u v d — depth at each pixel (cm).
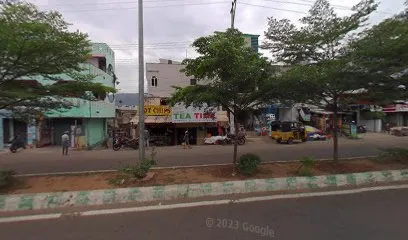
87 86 955
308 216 689
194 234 591
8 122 2506
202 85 1021
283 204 789
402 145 2212
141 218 699
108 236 594
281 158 1563
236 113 1091
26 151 2262
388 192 901
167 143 2938
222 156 1716
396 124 4056
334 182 1002
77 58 893
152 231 614
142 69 1105
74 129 2628
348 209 738
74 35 876
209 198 859
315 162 1235
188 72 1038
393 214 694
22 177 1060
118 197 835
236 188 917
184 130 3022
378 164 1226
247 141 2909
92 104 2764
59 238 592
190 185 889
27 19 803
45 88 910
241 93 1029
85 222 681
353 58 1020
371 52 975
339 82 1027
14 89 860
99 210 765
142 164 1014
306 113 3797
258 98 1052
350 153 1725
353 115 3841
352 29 1126
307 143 2606
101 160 1644
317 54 1189
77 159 1709
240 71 936
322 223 640
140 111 1093
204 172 1102
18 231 636
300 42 1167
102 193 833
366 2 1110
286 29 1195
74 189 899
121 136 2716
